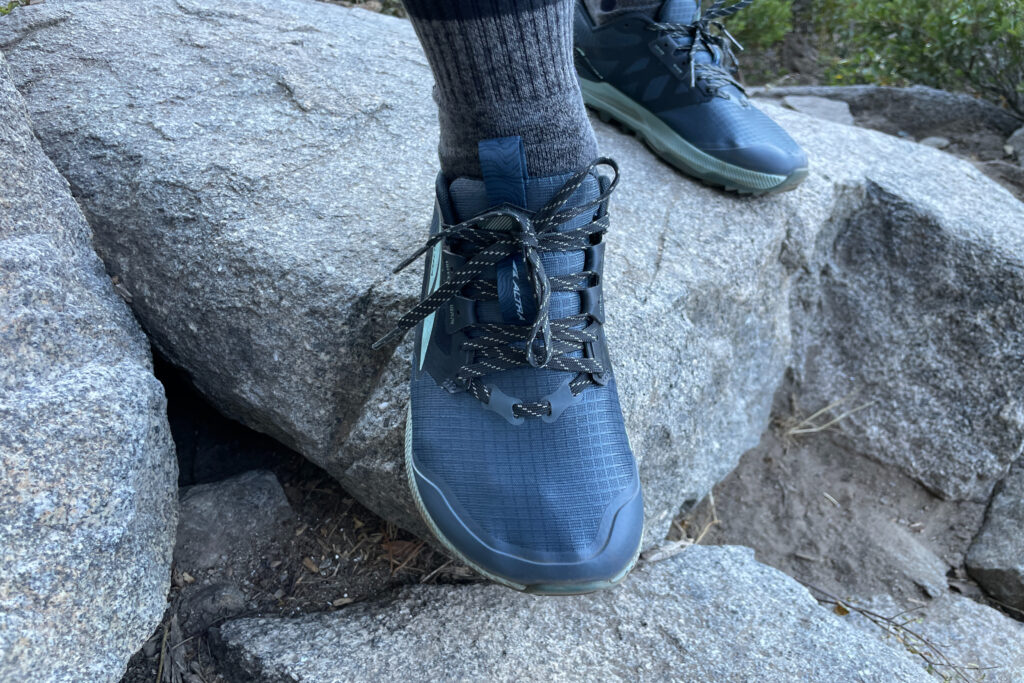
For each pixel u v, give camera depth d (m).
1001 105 3.42
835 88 3.50
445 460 1.06
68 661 0.93
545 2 0.92
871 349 2.10
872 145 2.27
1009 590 1.88
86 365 1.13
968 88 3.51
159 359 1.59
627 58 1.80
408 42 2.09
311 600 1.35
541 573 0.98
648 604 1.36
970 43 3.14
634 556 1.03
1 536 0.88
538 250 1.05
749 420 2.01
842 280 2.12
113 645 1.00
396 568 1.40
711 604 1.39
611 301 1.39
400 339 1.28
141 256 1.43
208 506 1.42
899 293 2.05
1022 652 1.64
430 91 1.86
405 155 1.67
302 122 1.66
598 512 1.02
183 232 1.41
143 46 1.76
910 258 2.03
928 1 3.28
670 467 1.57
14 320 1.03
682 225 1.68
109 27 1.80
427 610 1.28
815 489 2.03
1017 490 1.97
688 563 1.49
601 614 1.32
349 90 1.77
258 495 1.47
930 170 2.21
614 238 1.57
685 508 1.85
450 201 1.09
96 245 1.46
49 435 0.98
